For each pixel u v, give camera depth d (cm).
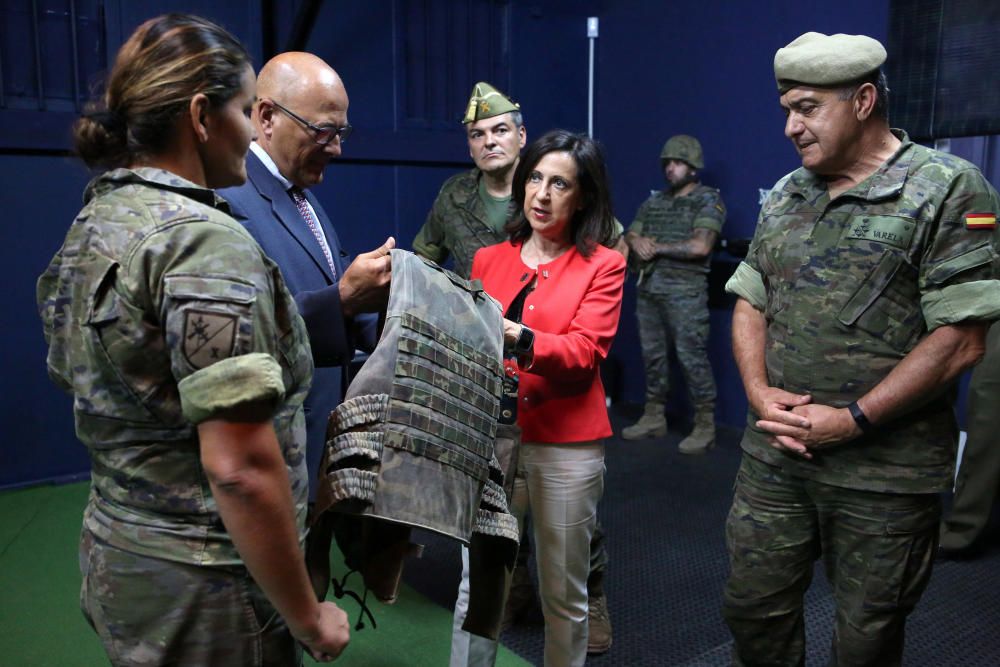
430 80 423
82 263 94
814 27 400
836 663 172
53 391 349
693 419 473
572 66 488
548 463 178
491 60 447
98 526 99
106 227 93
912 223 151
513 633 240
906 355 155
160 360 91
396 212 419
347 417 109
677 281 420
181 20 99
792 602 175
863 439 157
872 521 157
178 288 87
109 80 98
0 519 313
